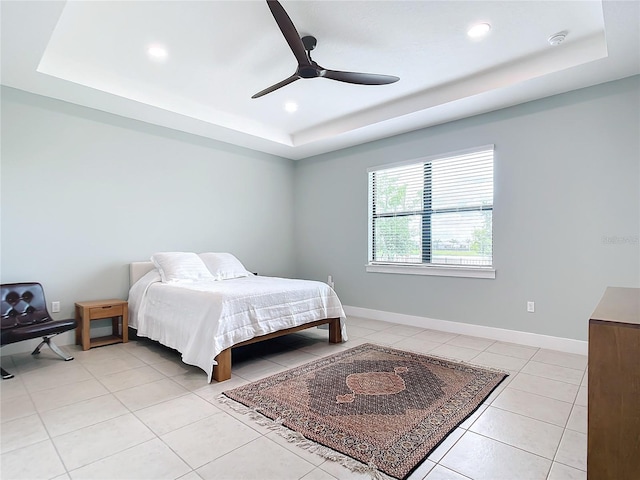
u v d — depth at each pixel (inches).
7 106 124.9
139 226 159.5
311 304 135.6
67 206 139.0
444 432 73.7
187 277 147.3
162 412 83.3
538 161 134.0
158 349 134.4
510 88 123.5
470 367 112.0
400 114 150.7
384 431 74.2
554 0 87.4
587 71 111.2
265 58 115.5
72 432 74.3
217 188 188.7
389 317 181.0
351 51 111.4
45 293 134.1
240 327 110.1
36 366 114.7
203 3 87.7
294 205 229.1
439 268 160.9
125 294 154.9
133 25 97.3
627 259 117.0
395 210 180.7
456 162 157.9
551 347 131.7
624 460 43.3
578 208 125.7
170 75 128.0
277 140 190.7
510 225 141.1
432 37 103.9
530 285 136.6
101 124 147.1
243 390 95.8
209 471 61.7
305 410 83.9
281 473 61.2
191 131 172.9
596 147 121.8
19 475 60.4
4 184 125.0
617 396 43.7
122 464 63.6
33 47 97.7
